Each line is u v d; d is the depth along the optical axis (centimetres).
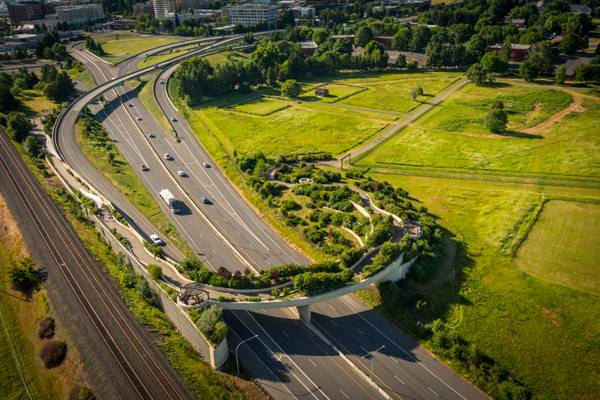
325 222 15562
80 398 9531
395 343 11456
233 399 9850
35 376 10375
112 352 10706
